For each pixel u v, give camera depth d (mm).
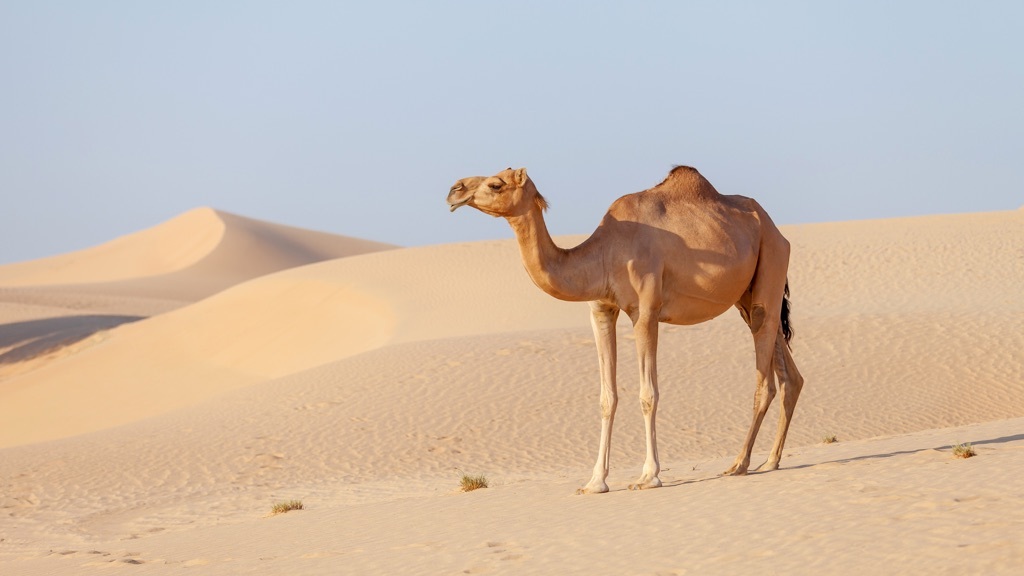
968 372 37219
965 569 9445
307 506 25094
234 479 30625
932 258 66562
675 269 16672
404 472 30000
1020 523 10797
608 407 17312
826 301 59125
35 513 27734
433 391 38906
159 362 73188
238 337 75062
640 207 16906
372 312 72000
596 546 12734
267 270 171625
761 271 17875
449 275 78188
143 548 18688
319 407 38281
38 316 97625
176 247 184625
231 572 14391
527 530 14461
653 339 16703
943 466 15117
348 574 13070
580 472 26953
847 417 33312
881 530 11328
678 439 31969
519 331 50875
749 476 17016
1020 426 22734
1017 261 63469
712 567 10891
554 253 16344
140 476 31609
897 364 38969
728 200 17891
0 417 66062
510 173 15750
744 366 40281
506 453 31500
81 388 69625
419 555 13656
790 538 11609
